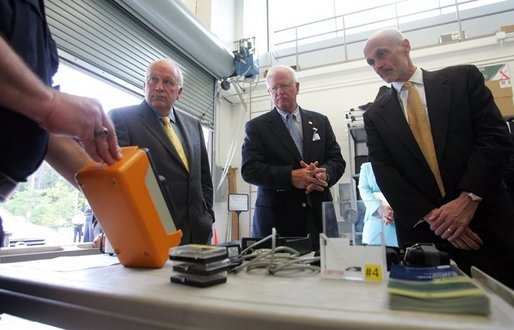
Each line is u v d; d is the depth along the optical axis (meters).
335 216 0.60
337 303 0.36
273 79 1.91
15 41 0.54
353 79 3.79
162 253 0.65
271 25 4.74
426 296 0.32
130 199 0.59
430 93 1.34
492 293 0.40
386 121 1.41
